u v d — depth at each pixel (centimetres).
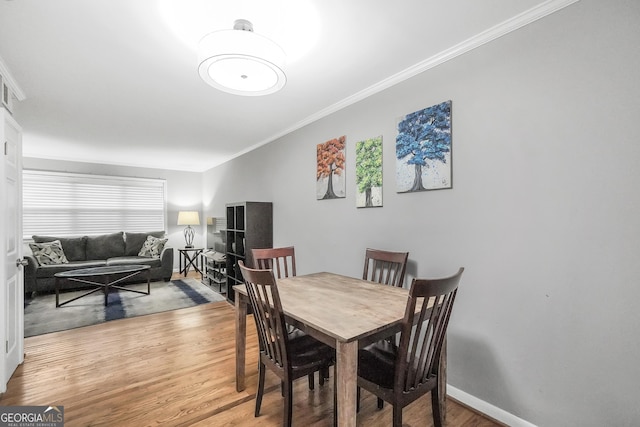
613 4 138
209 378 217
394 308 153
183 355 253
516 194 169
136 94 268
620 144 136
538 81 161
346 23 171
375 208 254
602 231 140
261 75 172
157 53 200
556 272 154
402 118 230
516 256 169
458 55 196
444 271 203
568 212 150
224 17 163
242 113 318
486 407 179
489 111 181
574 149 148
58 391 200
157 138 416
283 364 151
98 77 234
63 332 303
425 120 214
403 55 206
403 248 231
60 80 239
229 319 343
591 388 143
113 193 583
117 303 401
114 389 202
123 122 348
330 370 232
